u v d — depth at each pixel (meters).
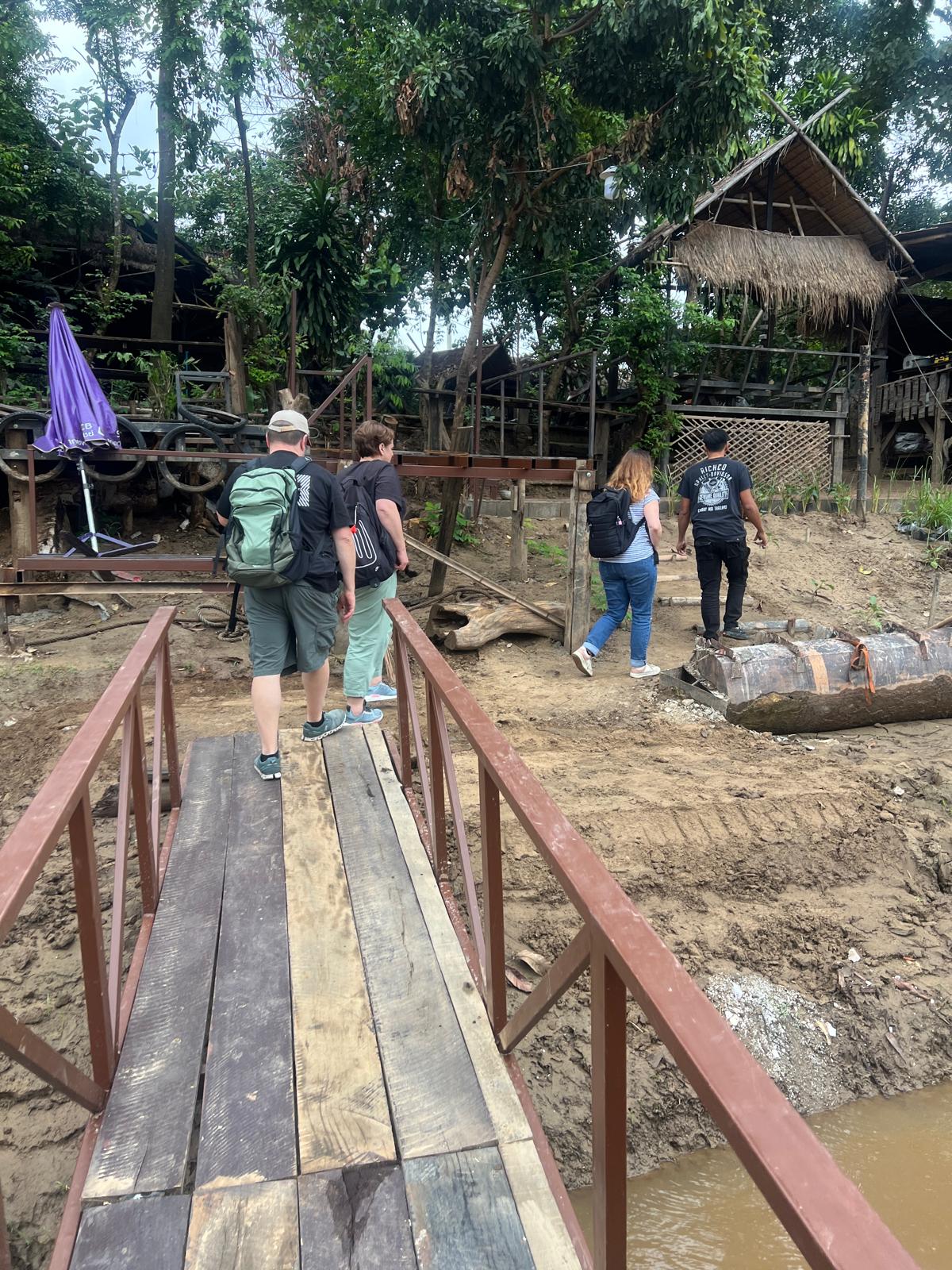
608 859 4.12
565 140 9.47
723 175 12.57
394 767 4.13
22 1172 2.59
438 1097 2.10
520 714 5.91
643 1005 1.22
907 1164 3.05
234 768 4.15
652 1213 2.85
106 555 7.28
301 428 3.82
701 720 5.80
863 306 12.60
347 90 12.80
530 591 8.51
